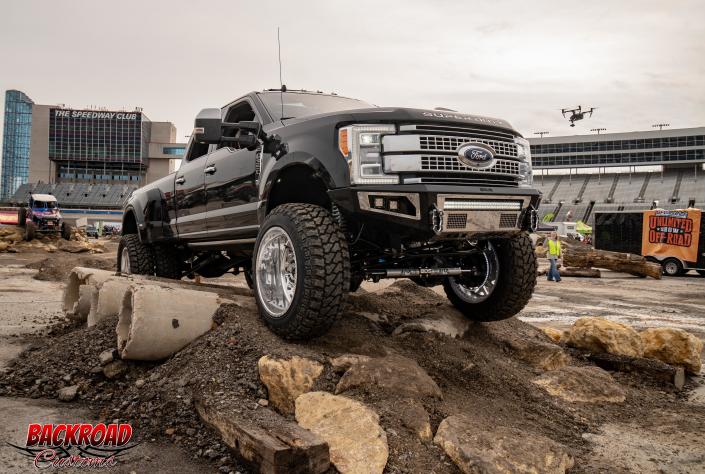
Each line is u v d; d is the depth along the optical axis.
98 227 67.38
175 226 5.77
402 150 3.43
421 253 4.12
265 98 4.74
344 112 3.62
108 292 4.55
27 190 105.38
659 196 80.06
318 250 3.35
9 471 2.56
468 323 4.68
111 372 3.68
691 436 3.38
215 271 6.61
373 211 3.38
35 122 126.75
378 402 3.03
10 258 19.19
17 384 3.70
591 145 96.75
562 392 3.91
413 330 4.17
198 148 5.69
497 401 3.57
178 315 3.75
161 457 2.74
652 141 92.56
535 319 8.39
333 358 3.41
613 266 20.14
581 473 2.81
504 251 4.22
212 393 3.13
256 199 4.26
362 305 4.77
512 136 3.87
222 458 2.71
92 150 127.50
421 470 2.60
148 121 132.00
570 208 81.62
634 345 4.94
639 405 3.99
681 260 21.36
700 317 8.98
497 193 3.56
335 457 2.57
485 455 2.62
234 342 3.55
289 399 3.12
